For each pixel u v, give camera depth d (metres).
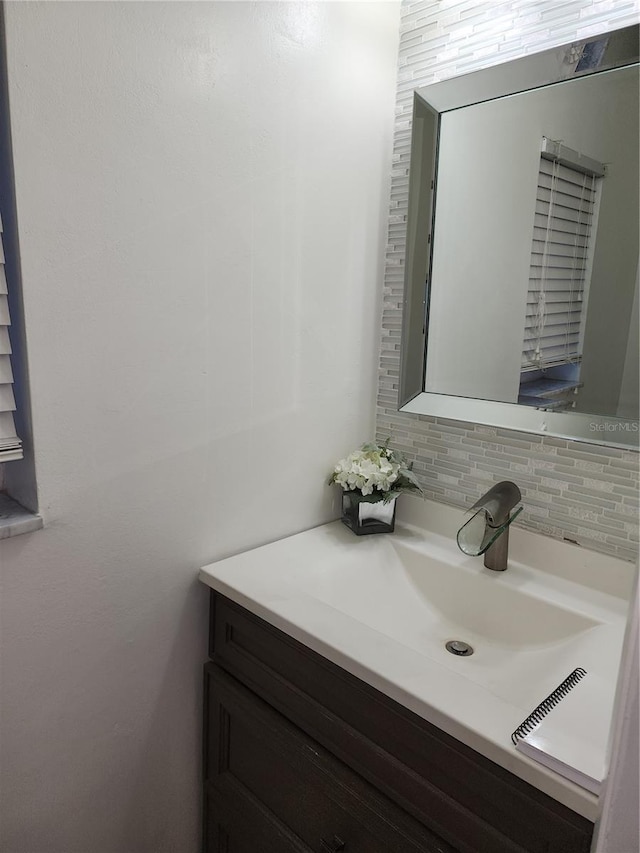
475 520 1.20
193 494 1.20
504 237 1.22
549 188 1.14
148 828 1.27
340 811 1.02
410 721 0.90
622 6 1.05
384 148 1.41
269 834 1.16
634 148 1.03
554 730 0.78
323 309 1.37
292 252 1.27
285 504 1.39
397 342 1.49
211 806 1.32
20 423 1.00
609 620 1.07
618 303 1.08
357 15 1.29
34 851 1.10
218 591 1.20
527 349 1.21
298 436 1.38
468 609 1.25
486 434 1.34
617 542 1.17
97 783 1.17
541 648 1.12
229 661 1.23
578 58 1.07
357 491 1.40
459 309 1.30
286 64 1.18
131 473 1.10
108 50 0.95
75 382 1.00
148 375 1.09
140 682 1.19
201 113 1.07
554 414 1.18
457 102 1.24
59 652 1.06
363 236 1.41
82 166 0.95
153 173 1.03
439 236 1.31
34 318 0.94
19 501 1.04
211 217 1.12
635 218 1.04
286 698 1.11
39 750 1.07
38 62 0.88
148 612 1.18
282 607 1.09
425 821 0.90
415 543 1.38
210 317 1.16
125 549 1.12
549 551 1.25
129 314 1.04
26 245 0.91
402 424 1.50
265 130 1.17
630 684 0.50
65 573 1.05
